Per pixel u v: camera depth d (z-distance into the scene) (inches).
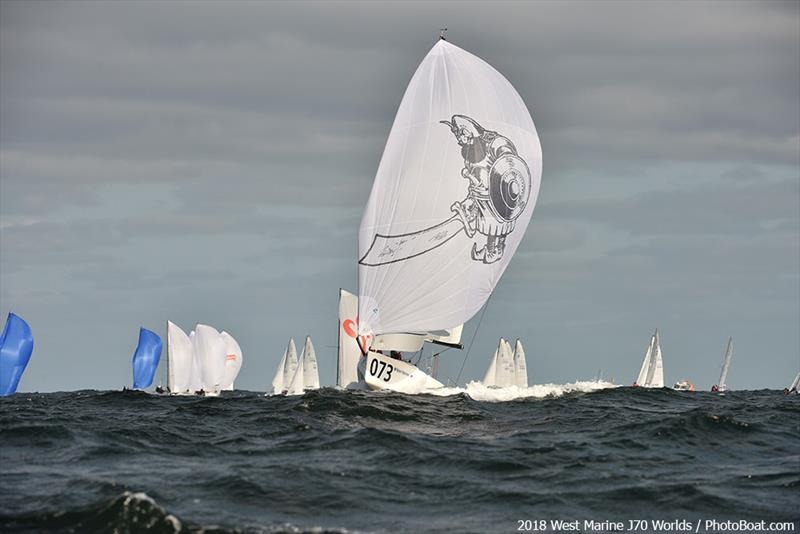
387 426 4165.8
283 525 2549.2
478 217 5575.8
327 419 4333.2
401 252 5472.4
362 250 5536.4
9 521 2544.3
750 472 3334.2
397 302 5492.1
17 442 3809.1
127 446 3705.7
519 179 5733.3
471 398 5216.5
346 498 2861.7
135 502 2529.5
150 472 3186.5
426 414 4505.4
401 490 2982.3
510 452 3545.8
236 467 3245.6
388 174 5497.1
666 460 3508.9
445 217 5492.1
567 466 3344.0
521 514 2770.7
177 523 2458.2
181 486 2957.7
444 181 5492.1
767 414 5039.4
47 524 2513.5
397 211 5472.4
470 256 5575.8
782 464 3484.3
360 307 5531.5
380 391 5251.0
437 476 3161.9
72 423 4362.7
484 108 5625.0
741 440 3937.0
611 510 2844.5
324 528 2546.8
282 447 3659.0
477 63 5679.1
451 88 5565.9
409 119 5516.7
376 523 2640.3
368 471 3201.3
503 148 5659.5
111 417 4788.4
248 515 2659.9
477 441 3786.9
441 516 2728.8
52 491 2896.2
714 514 2824.8
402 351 5669.3
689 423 4097.0
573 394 5816.9
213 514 2655.0
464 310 5600.4
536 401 5319.9
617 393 6023.6
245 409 5054.1
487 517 2731.3
